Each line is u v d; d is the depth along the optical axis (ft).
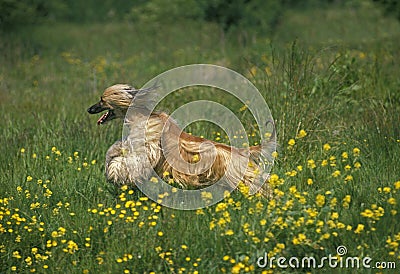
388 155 98.78
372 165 93.81
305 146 100.01
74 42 251.39
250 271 70.44
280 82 119.65
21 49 222.69
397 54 167.32
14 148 112.78
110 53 219.20
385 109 113.91
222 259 73.41
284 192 85.30
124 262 74.02
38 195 90.99
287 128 102.68
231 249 73.67
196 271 70.28
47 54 224.94
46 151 109.29
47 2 330.13
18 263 77.97
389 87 136.05
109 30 283.79
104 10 342.03
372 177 89.45
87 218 83.10
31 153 110.93
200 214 81.00
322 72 131.23
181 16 263.29
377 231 76.13
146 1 342.85
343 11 316.40
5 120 132.98
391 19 267.59
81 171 99.76
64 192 92.38
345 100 125.39
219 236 75.51
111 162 91.15
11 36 245.86
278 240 75.20
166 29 254.88
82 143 111.45
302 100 111.86
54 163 103.60
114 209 84.48
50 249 79.97
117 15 336.08
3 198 91.35
